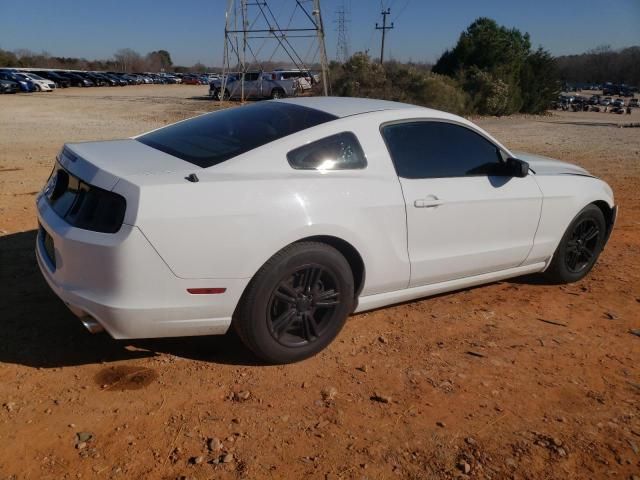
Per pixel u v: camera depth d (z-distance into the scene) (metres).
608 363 3.82
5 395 3.11
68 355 3.55
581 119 32.97
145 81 70.56
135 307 3.07
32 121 20.19
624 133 21.44
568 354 3.91
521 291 5.01
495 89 32.97
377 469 2.71
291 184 3.40
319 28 29.73
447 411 3.20
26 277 4.66
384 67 32.44
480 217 4.24
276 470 2.67
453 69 37.97
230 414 3.06
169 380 3.35
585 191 4.97
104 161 3.33
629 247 6.43
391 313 4.41
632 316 4.58
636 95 90.12
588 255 5.25
